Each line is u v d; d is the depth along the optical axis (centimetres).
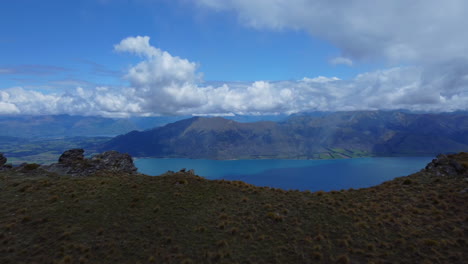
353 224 2469
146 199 2986
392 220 2531
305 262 1894
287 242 2164
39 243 2056
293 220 2578
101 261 1866
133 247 2042
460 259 1867
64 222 2392
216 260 1905
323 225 2461
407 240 2155
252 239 2205
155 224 2414
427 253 1956
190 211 2736
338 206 2952
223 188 3588
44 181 3572
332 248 2072
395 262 1861
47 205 2747
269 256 1961
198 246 2077
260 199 3195
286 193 3512
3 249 1958
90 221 2430
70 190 3212
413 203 2970
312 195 3447
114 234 2220
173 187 3472
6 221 2367
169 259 1894
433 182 3644
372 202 3059
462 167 3869
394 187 3672
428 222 2473
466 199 2878
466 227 2295
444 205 2794
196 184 3669
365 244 2106
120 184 3531
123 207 2759
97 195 3066
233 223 2495
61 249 1977
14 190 3195
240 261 1895
